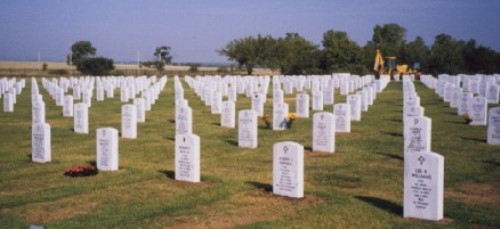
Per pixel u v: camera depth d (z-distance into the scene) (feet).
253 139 61.98
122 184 43.98
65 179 45.83
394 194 40.81
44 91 168.66
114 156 49.29
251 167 51.37
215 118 93.30
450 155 56.03
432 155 32.99
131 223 33.50
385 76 217.77
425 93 152.35
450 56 273.33
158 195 40.40
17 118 95.09
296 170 39.06
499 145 62.03
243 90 161.48
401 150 59.36
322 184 44.29
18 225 33.04
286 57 296.30
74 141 67.92
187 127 71.61
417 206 33.78
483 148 60.13
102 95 135.64
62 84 168.14
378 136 69.97
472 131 73.67
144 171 48.42
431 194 33.22
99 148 49.75
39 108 78.43
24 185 43.88
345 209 36.06
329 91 118.21
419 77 242.58
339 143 64.44
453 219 33.88
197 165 44.42
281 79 198.18
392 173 47.83
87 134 73.72
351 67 270.87
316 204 37.65
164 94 158.20
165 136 72.38
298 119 88.89
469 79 151.84
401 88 185.37
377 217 34.32
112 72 302.86
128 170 49.16
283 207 36.99
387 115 96.43
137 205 37.45
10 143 66.13
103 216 34.78
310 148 61.05
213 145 63.87
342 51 272.51
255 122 61.82
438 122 83.92
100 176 46.91
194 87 168.86
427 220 33.45
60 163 52.70
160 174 47.14
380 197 39.86
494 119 62.39
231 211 36.14
